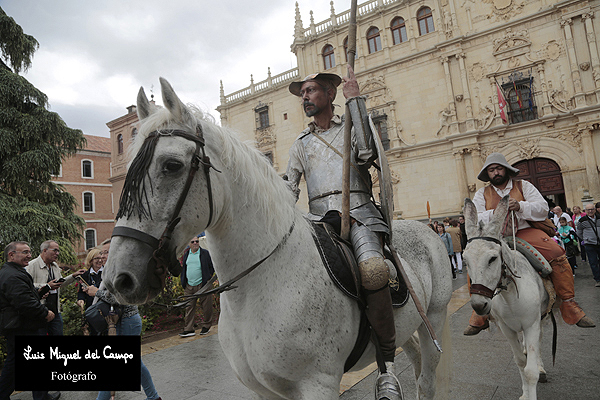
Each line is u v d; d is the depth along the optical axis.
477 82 20.83
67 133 13.42
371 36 24.20
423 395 2.41
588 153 17.83
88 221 33.22
